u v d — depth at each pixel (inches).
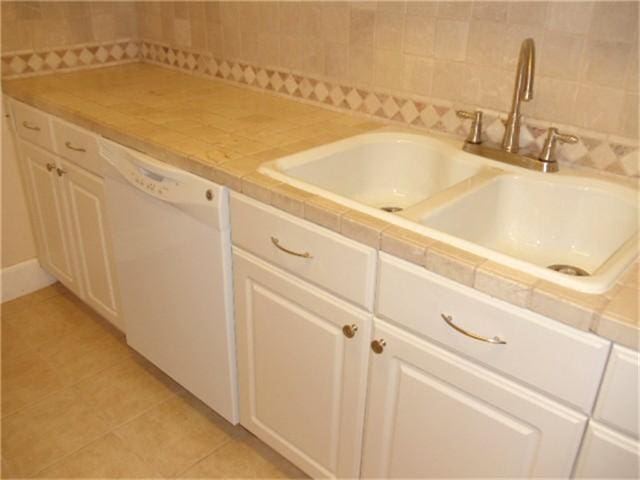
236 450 72.3
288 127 69.4
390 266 45.3
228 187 56.2
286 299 56.4
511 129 57.9
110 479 67.9
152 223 67.1
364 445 55.9
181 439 73.7
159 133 66.0
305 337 56.1
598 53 52.7
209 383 70.7
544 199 55.6
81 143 74.7
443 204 49.4
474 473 47.3
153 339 77.4
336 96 75.3
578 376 37.6
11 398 79.5
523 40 56.3
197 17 89.0
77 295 95.4
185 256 64.5
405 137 66.6
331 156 62.2
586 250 55.0
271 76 82.0
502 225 58.1
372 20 67.9
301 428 62.0
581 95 54.9
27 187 93.7
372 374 51.4
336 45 72.7
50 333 92.8
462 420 46.2
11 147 92.9
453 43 62.1
